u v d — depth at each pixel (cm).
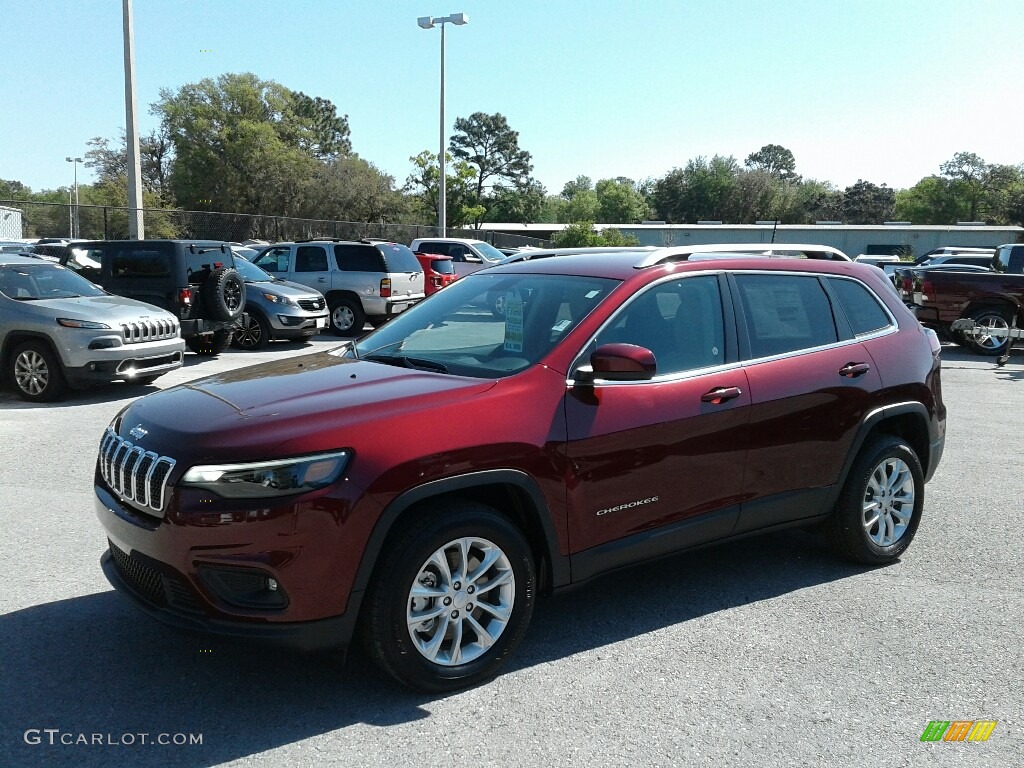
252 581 307
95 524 534
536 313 403
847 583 464
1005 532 554
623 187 11988
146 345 985
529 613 354
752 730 315
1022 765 296
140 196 1916
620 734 311
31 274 1001
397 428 321
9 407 929
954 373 1280
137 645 375
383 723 315
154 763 288
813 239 6066
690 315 415
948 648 385
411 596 322
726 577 472
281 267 1720
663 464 386
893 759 298
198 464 307
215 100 7012
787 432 431
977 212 10894
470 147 9700
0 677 345
